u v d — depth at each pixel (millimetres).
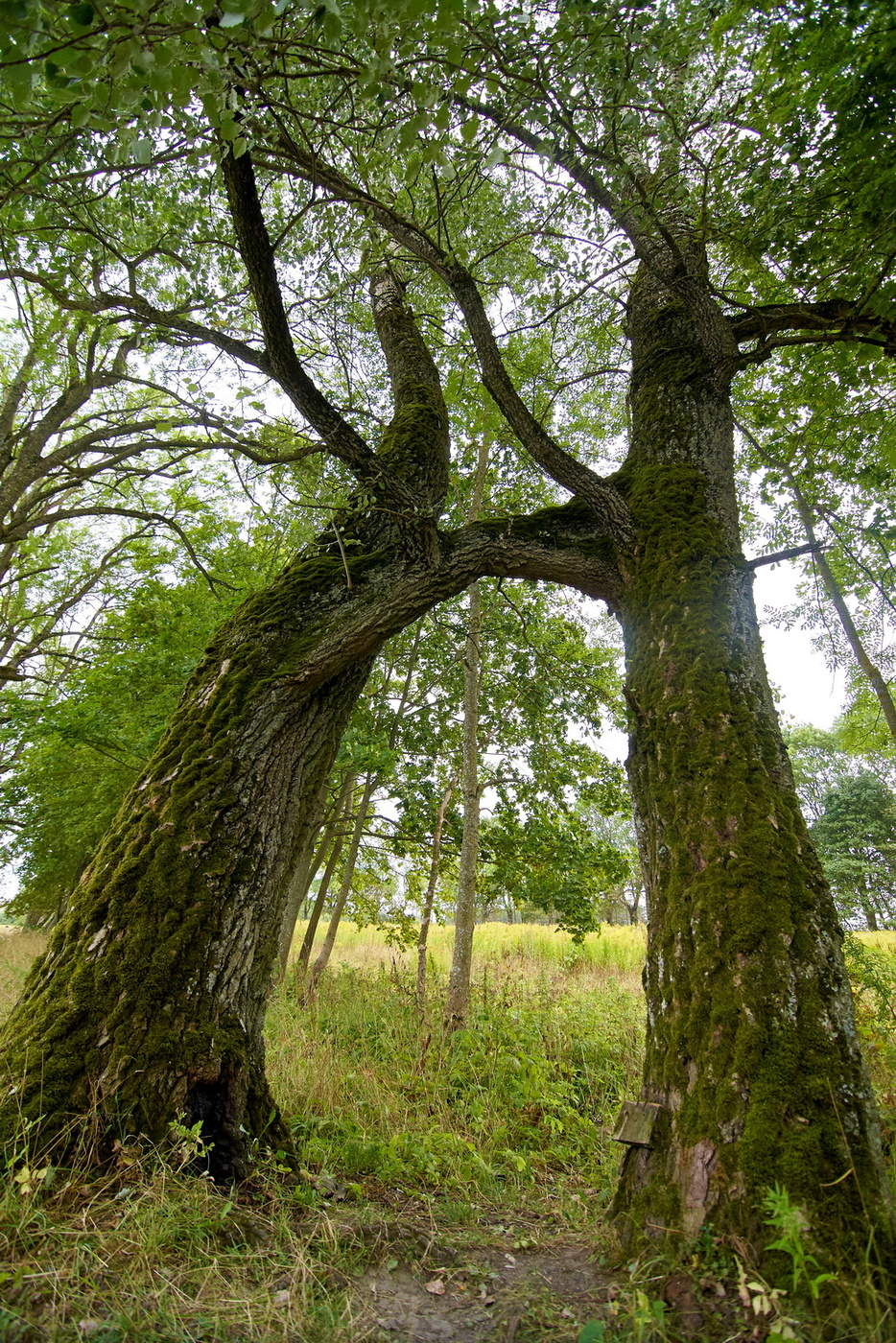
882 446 6129
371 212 4152
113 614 12094
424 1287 2189
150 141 2094
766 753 3016
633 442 4469
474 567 4020
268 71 2479
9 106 2547
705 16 3133
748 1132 2168
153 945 2785
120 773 10656
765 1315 1799
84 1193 2232
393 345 5258
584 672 10109
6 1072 2527
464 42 2547
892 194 3828
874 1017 5254
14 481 6867
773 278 5254
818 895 2633
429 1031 6121
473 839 7617
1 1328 1587
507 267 5438
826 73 3605
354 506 3996
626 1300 1989
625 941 14414
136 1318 1735
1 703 10328
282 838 3277
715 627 3369
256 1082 2930
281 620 3645
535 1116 4637
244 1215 2350
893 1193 2363
